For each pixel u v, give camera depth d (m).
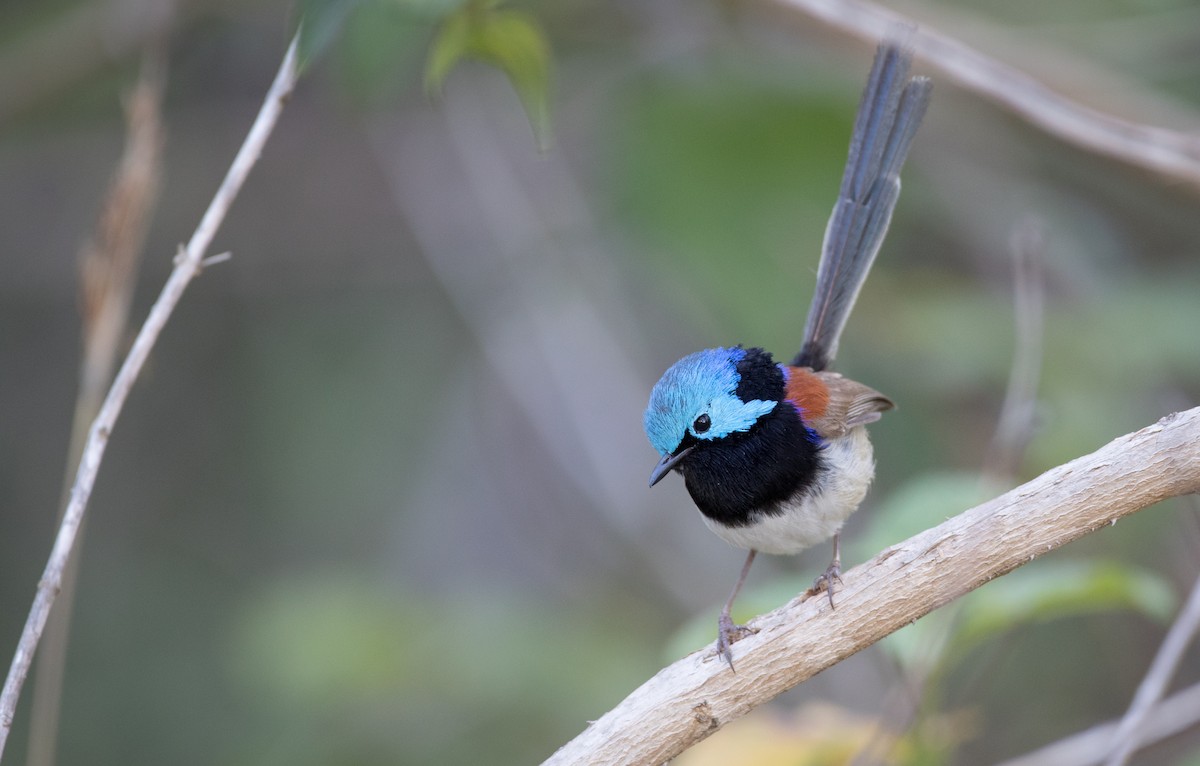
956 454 13.25
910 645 7.50
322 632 12.62
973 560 5.83
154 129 7.50
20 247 15.70
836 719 8.49
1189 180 9.63
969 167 14.41
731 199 12.13
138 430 15.22
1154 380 11.93
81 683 13.92
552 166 15.67
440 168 16.03
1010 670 13.36
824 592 6.02
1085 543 12.19
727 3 12.14
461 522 15.52
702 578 14.88
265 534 14.91
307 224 15.95
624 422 15.19
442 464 15.62
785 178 12.19
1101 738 8.50
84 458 6.35
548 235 15.34
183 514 15.01
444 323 15.95
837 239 8.52
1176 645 7.29
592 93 15.00
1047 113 9.75
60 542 6.20
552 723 12.39
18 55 13.80
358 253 16.00
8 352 15.66
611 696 12.53
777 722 8.45
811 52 12.42
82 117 14.89
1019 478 11.37
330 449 15.21
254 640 12.95
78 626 14.27
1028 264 8.66
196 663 14.27
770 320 11.84
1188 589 12.19
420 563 15.10
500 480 15.83
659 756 5.84
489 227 15.93
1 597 14.74
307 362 15.51
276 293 15.75
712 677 5.89
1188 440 5.66
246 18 14.59
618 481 15.00
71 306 15.77
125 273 7.46
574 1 13.30
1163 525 11.83
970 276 14.48
